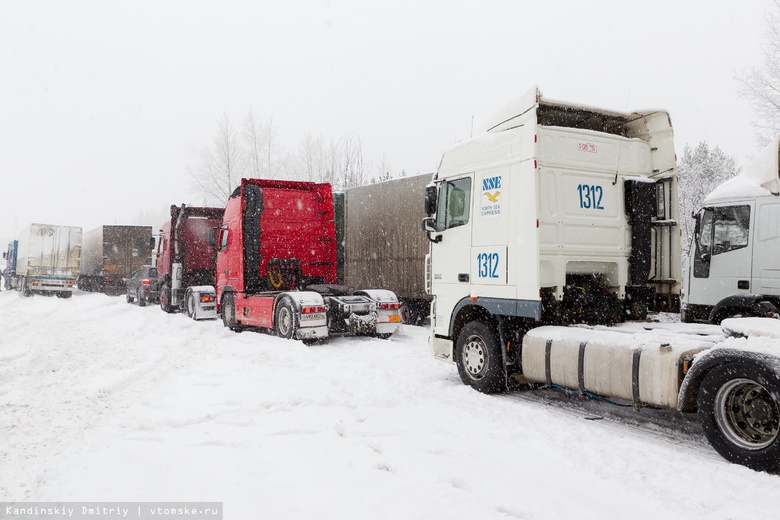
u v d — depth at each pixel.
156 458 4.26
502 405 6.05
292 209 13.18
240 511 3.28
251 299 12.28
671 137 7.05
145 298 22.61
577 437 4.82
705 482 3.81
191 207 18.39
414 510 3.34
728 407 4.24
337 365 8.41
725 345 4.23
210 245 14.20
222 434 4.90
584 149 6.71
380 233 15.20
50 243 28.08
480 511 3.35
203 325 14.17
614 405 6.17
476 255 6.85
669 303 7.06
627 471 4.06
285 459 4.23
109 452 4.40
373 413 5.71
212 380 7.28
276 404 5.98
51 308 19.80
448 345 7.44
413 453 4.44
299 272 12.98
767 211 7.87
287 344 10.34
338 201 17.31
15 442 4.62
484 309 7.08
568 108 6.68
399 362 8.73
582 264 6.72
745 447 4.08
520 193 6.21
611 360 5.14
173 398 6.30
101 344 10.67
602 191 6.79
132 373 7.55
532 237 6.00
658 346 4.80
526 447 4.65
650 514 3.40
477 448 4.61
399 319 11.77
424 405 6.09
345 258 16.81
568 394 6.68
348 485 3.72
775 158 7.90
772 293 7.77
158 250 20.23
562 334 5.80
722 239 8.39
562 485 3.85
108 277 31.73
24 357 8.90
